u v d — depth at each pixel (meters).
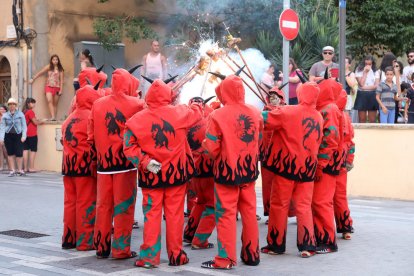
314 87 7.75
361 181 12.77
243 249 7.49
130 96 7.76
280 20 11.95
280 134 7.77
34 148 17.83
